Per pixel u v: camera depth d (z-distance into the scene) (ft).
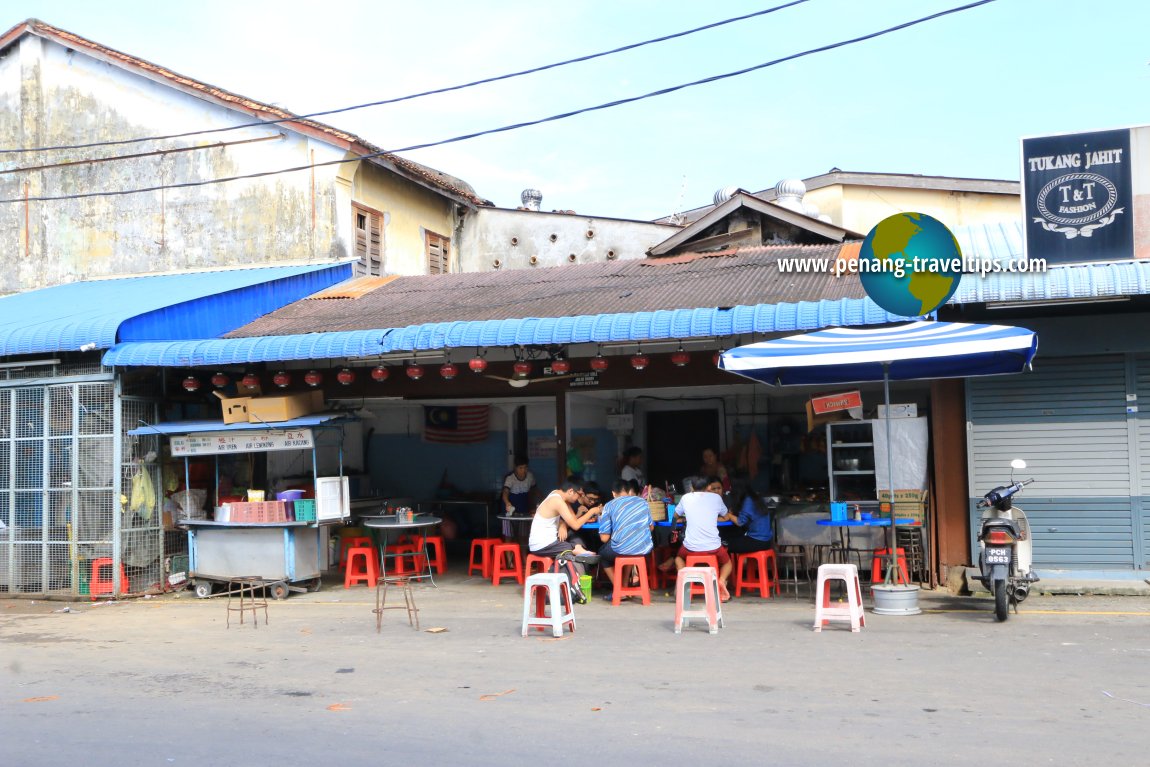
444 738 18.11
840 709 19.40
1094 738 17.16
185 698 21.85
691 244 56.03
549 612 32.48
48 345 40.42
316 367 44.83
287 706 20.85
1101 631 27.48
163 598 40.60
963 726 18.02
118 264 56.90
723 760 16.40
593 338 35.78
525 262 67.05
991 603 33.24
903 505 35.78
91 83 57.52
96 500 40.63
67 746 18.31
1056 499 35.96
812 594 36.32
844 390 46.50
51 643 30.07
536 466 53.83
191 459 43.45
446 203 65.87
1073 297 32.48
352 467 54.65
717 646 26.48
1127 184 33.65
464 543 53.57
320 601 38.09
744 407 50.47
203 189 55.67
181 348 39.58
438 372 42.73
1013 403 36.42
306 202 53.93
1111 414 35.55
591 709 19.90
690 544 34.76
